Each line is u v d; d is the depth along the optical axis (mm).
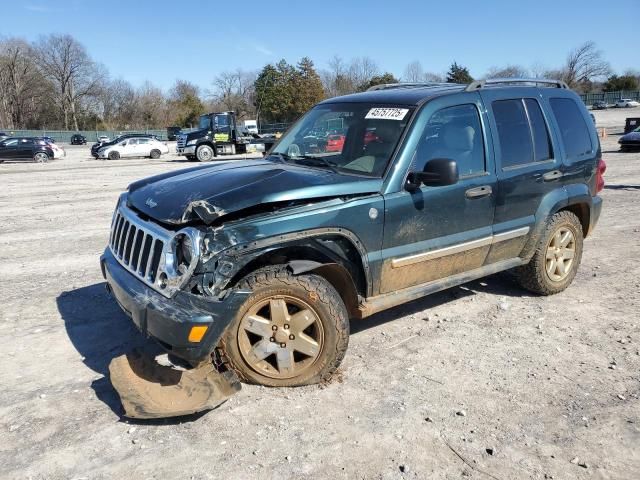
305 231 3676
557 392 3828
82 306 5453
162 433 3355
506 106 4984
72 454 3160
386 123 4395
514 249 5129
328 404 3668
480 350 4473
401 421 3482
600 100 86625
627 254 7250
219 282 3461
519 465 3078
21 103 97062
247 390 3816
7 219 10406
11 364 4242
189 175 4391
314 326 3812
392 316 5164
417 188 4195
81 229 9367
